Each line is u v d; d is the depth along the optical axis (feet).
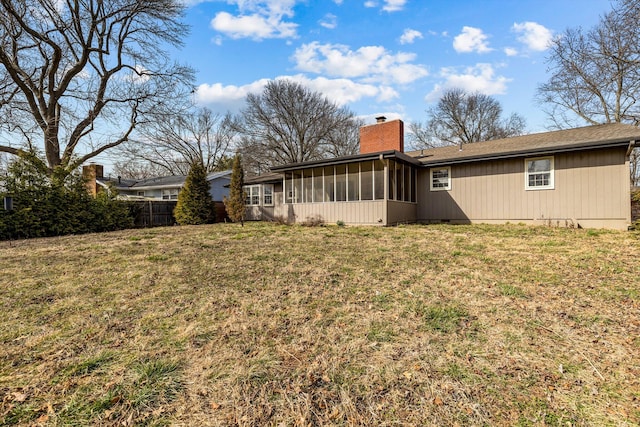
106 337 8.98
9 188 32.99
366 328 9.38
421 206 42.37
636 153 59.36
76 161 41.27
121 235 32.22
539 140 37.27
